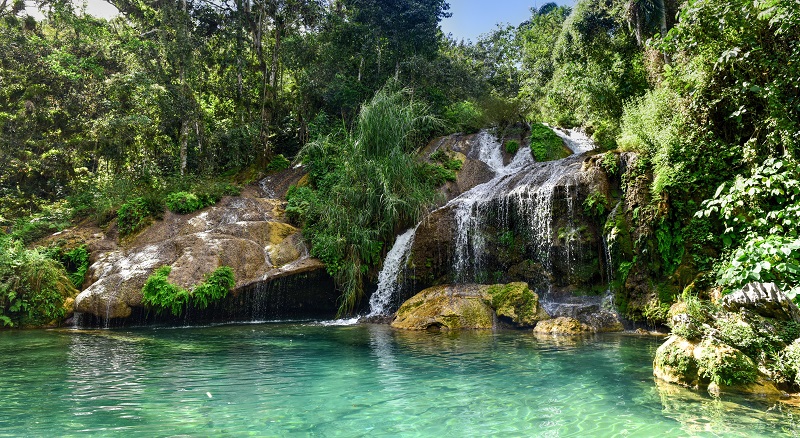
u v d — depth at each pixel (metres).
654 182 9.95
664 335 8.76
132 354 7.21
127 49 23.50
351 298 12.74
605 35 22.22
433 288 11.95
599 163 11.47
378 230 13.46
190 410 4.19
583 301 11.04
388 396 4.69
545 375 5.56
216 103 26.48
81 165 25.02
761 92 8.62
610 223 10.62
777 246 5.36
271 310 12.80
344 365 6.25
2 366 6.25
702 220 9.19
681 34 10.00
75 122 23.61
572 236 11.38
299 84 25.52
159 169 21.97
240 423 3.83
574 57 22.97
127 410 4.18
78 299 11.45
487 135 20.45
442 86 26.61
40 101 23.03
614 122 17.17
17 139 22.48
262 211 16.19
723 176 9.27
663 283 9.52
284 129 26.25
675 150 9.81
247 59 26.81
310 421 3.89
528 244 12.38
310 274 12.99
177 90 22.38
